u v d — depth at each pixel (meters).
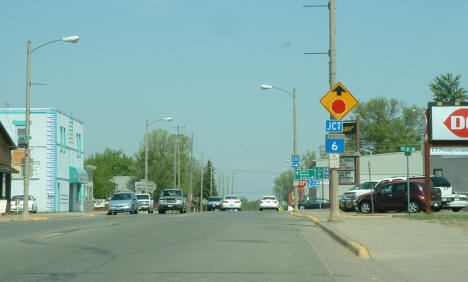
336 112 23.23
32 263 11.72
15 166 45.38
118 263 11.65
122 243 15.45
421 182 32.62
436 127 29.22
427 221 21.64
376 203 33.19
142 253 13.25
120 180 131.25
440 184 35.78
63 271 10.65
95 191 116.81
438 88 98.69
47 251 13.73
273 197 67.69
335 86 23.25
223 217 31.22
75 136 64.00
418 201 32.31
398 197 32.75
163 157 99.62
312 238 17.88
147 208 59.72
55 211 56.50
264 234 18.42
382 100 98.06
